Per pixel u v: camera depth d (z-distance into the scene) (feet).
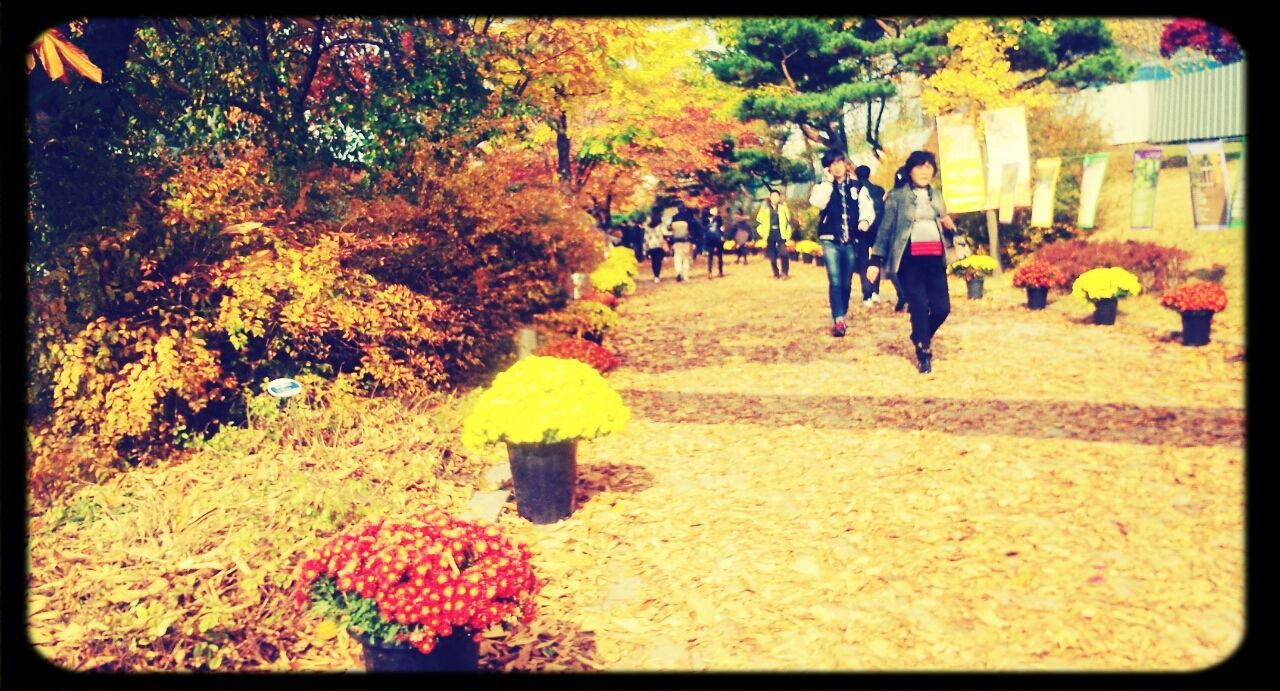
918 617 14.83
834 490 21.39
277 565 16.67
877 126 108.68
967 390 30.58
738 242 115.44
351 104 35.88
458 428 27.25
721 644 14.62
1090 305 47.34
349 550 12.94
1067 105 78.74
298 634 15.16
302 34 36.14
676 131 106.22
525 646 14.94
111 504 20.61
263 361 28.32
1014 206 62.64
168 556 17.10
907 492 20.70
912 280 33.14
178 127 33.32
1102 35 80.23
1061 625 14.08
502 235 34.32
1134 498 19.07
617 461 25.26
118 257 25.31
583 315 38.34
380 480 22.18
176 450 25.32
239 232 27.14
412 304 29.78
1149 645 13.35
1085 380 30.89
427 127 35.45
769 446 25.68
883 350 39.58
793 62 107.34
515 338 35.40
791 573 17.01
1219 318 39.45
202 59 33.65
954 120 62.28
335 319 27.71
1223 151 37.73
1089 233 66.23
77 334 24.23
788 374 35.86
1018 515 18.66
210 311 26.58
